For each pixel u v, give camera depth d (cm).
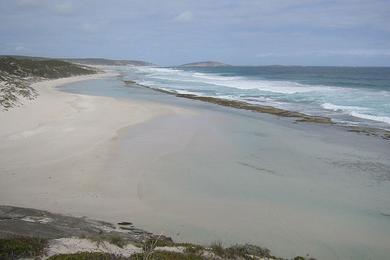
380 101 3159
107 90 4219
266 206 1056
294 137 1902
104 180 1195
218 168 1370
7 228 674
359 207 1070
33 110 2242
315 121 2322
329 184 1245
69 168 1293
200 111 2677
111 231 805
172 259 582
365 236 909
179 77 7719
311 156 1565
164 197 1088
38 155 1416
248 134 1944
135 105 2822
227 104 3052
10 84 2733
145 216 962
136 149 1566
